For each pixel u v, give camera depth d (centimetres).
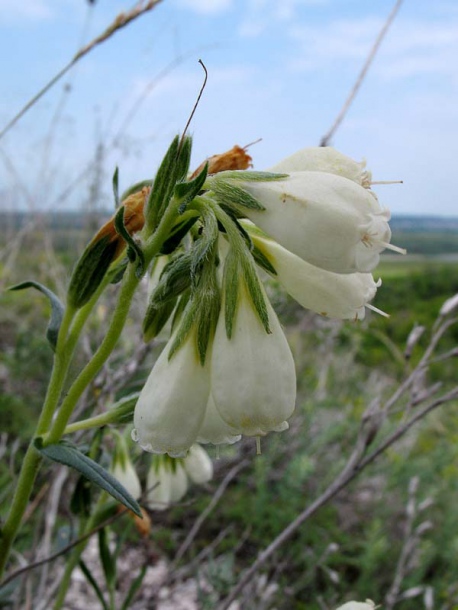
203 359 6
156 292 6
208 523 19
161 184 6
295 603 17
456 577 18
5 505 15
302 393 24
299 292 7
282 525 18
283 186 6
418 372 11
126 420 7
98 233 7
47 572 12
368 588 17
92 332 17
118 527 17
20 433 18
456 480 23
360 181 6
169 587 15
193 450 12
